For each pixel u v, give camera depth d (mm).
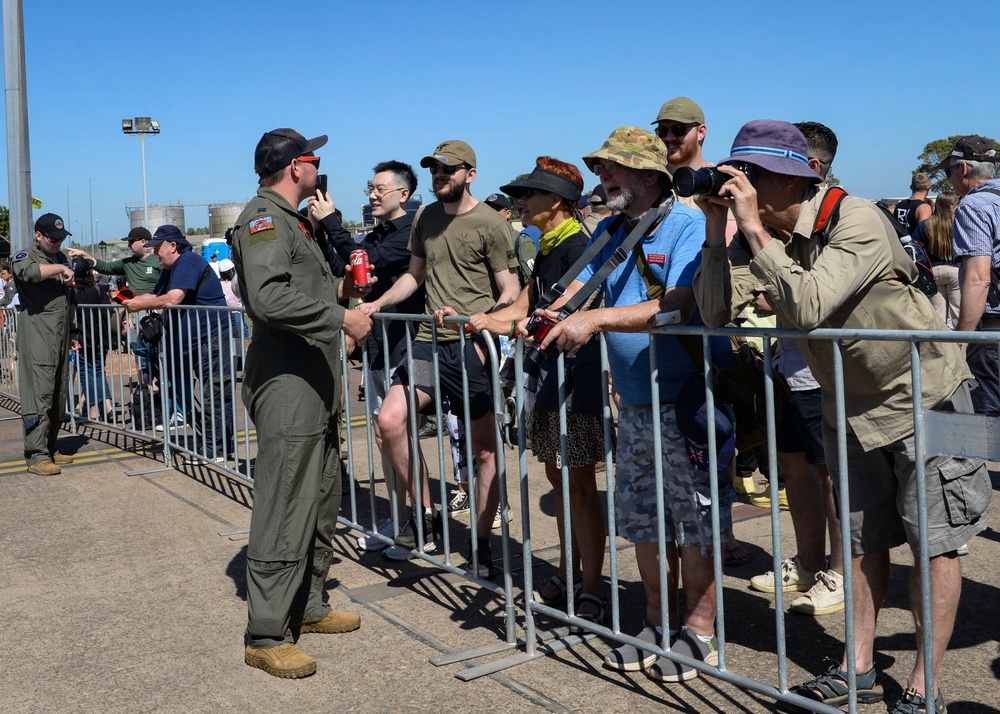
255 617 3193
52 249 6297
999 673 2990
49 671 3248
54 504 5562
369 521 5059
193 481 6035
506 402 3309
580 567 3857
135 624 3660
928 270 3004
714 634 3172
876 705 2793
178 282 6570
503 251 4191
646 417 3090
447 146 4148
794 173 2426
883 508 2715
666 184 3043
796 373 3604
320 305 3141
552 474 3654
